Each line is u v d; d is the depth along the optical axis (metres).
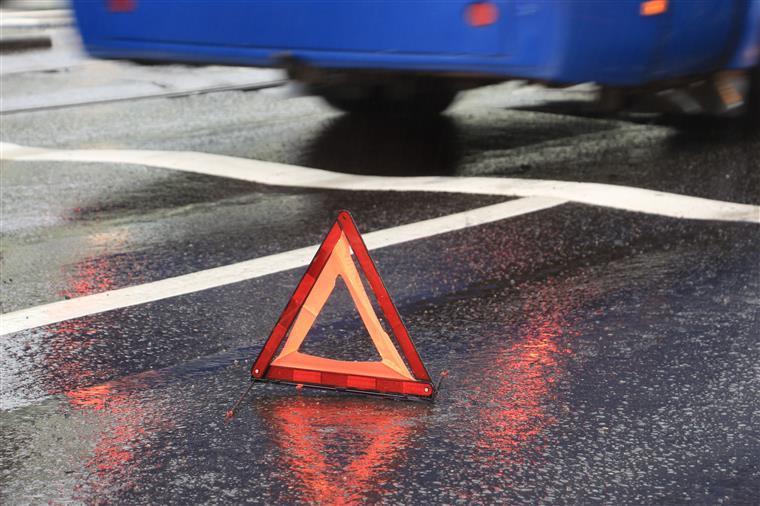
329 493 3.88
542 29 8.14
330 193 8.20
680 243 6.91
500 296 5.95
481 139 10.23
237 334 5.43
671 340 5.30
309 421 4.45
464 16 8.23
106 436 4.32
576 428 4.36
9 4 18.61
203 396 4.70
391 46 8.50
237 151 9.72
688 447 4.20
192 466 4.08
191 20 9.02
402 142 10.08
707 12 9.24
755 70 10.27
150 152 9.72
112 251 6.83
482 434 4.31
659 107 9.92
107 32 9.31
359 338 5.39
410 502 3.81
